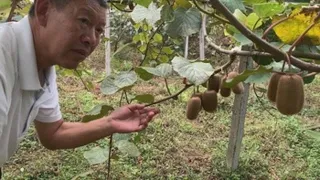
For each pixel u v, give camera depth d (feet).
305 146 19.02
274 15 5.05
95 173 15.55
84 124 6.28
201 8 5.18
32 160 16.53
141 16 5.86
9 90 4.93
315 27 4.77
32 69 5.05
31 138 17.98
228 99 23.43
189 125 20.68
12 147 5.65
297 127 20.53
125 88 5.71
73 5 4.63
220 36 12.88
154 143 18.56
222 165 16.66
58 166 16.05
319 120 22.07
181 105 23.41
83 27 4.70
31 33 4.97
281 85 4.47
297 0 4.94
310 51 5.19
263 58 5.60
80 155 16.52
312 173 16.70
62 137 6.29
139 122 6.10
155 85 26.61
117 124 6.06
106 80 5.77
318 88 27.58
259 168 16.92
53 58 4.96
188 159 17.52
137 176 15.96
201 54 11.64
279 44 5.27
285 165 17.42
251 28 5.25
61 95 24.20
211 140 19.31
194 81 4.84
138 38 9.46
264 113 22.47
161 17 5.36
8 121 5.25
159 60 9.68
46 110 6.00
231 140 16.08
